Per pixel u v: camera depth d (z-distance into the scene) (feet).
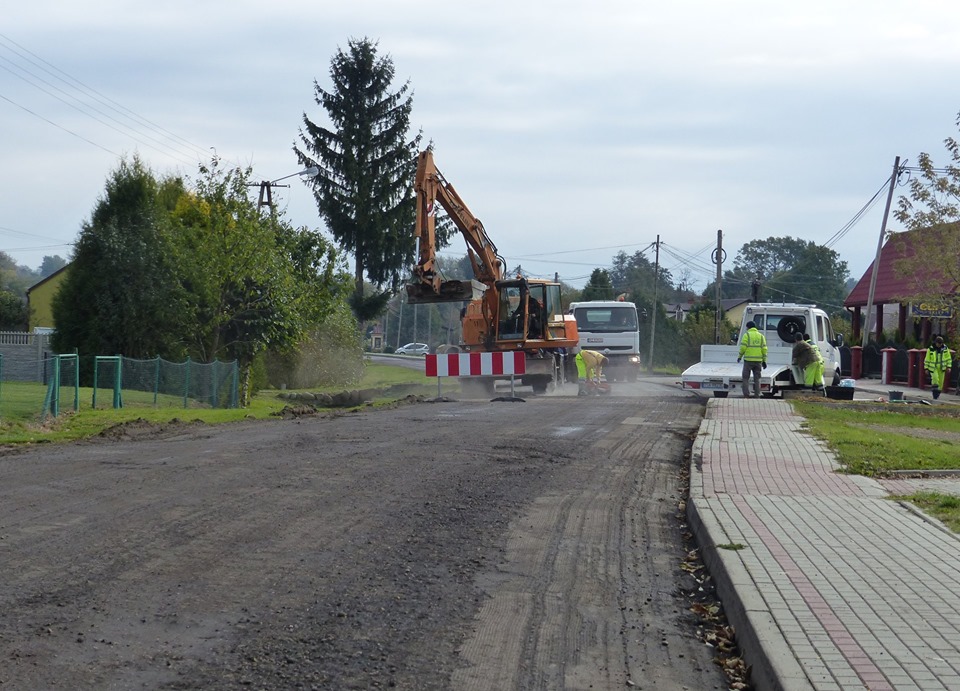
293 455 41.32
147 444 46.60
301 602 20.54
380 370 172.86
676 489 36.17
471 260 96.07
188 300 95.96
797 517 28.55
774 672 15.71
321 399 106.63
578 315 123.44
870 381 141.49
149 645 17.70
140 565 23.03
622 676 17.13
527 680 16.71
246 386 93.04
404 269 180.86
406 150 179.42
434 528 27.78
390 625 19.27
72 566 22.79
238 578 22.20
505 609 20.70
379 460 39.86
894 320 193.67
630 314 123.65
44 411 58.70
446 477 36.04
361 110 178.19
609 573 24.04
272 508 29.89
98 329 92.48
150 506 29.91
